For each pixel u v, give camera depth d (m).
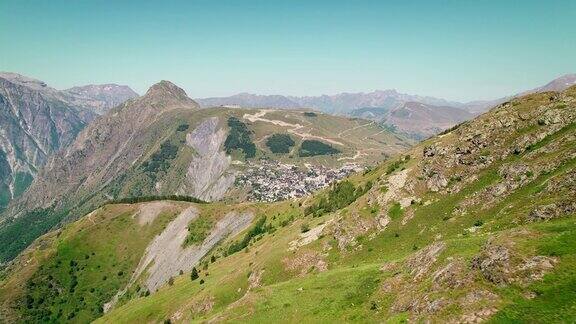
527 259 54.22
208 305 144.25
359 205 141.25
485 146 126.81
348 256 124.00
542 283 50.47
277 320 83.81
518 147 117.06
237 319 91.38
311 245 140.12
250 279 143.38
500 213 95.00
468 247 66.94
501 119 130.62
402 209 127.75
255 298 98.25
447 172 129.25
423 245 106.19
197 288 177.25
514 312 48.97
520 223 81.94
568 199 76.56
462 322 52.00
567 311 45.25
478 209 106.94
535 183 98.50
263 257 152.25
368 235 127.44
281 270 136.25
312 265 130.75
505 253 56.38
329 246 134.75
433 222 114.62
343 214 143.88
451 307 55.25
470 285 56.66
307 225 164.38
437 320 54.78
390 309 66.88
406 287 69.56
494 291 53.53
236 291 144.00
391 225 125.19
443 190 125.56
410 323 58.41
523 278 52.50
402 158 188.75
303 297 88.81
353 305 75.62
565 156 97.88
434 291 60.75
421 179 134.00
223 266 198.75
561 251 52.91
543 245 55.06
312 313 79.69
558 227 58.47
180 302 170.25
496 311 50.53
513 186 104.31
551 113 117.62
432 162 135.62
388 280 75.81
